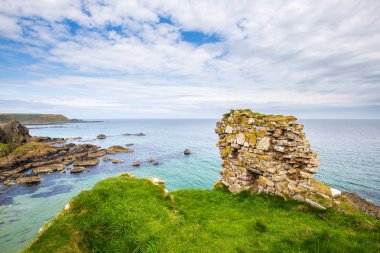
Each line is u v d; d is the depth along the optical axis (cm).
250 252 636
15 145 6400
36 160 5325
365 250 602
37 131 16238
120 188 930
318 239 663
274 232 773
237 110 1481
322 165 4719
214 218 931
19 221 2472
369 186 3412
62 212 740
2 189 3469
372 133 14450
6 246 2012
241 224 852
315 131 16612
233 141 1434
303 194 1004
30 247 564
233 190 1367
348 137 11306
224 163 1538
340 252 594
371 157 5628
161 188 1008
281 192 1073
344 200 953
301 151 1123
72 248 572
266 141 1166
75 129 18750
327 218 866
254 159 1232
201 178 3972
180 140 10119
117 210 759
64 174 4294
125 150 6694
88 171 4506
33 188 3528
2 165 4738
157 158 5734
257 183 1292
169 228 721
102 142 9456
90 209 752
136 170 4550
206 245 675
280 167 1150
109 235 673
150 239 648
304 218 884
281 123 1134
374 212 1781
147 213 777
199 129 19500
